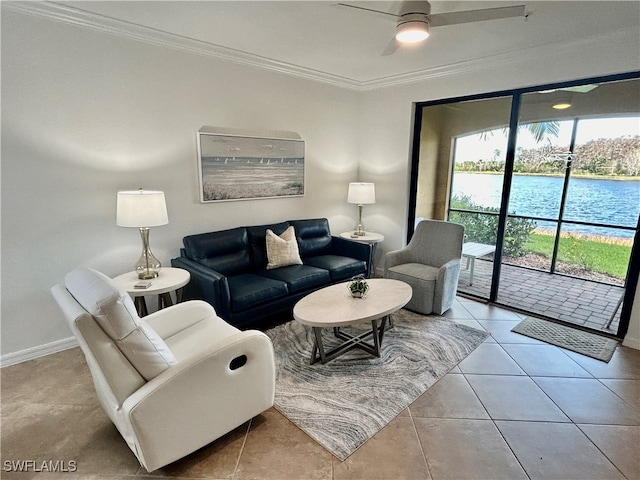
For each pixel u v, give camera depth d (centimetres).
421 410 215
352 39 296
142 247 309
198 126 332
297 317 243
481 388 236
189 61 316
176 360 183
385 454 182
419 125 433
